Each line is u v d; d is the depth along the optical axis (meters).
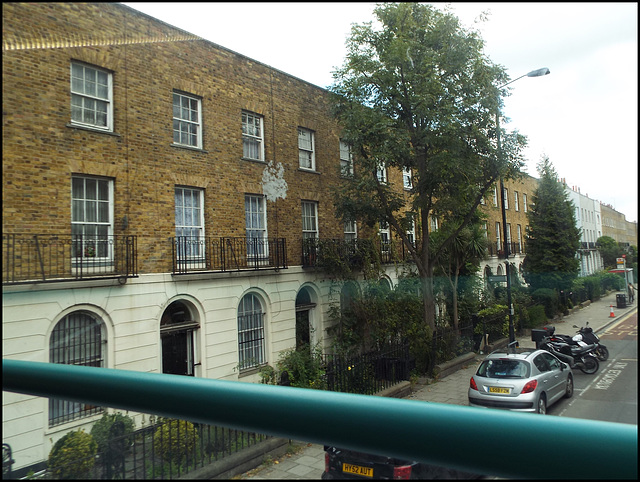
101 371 0.78
